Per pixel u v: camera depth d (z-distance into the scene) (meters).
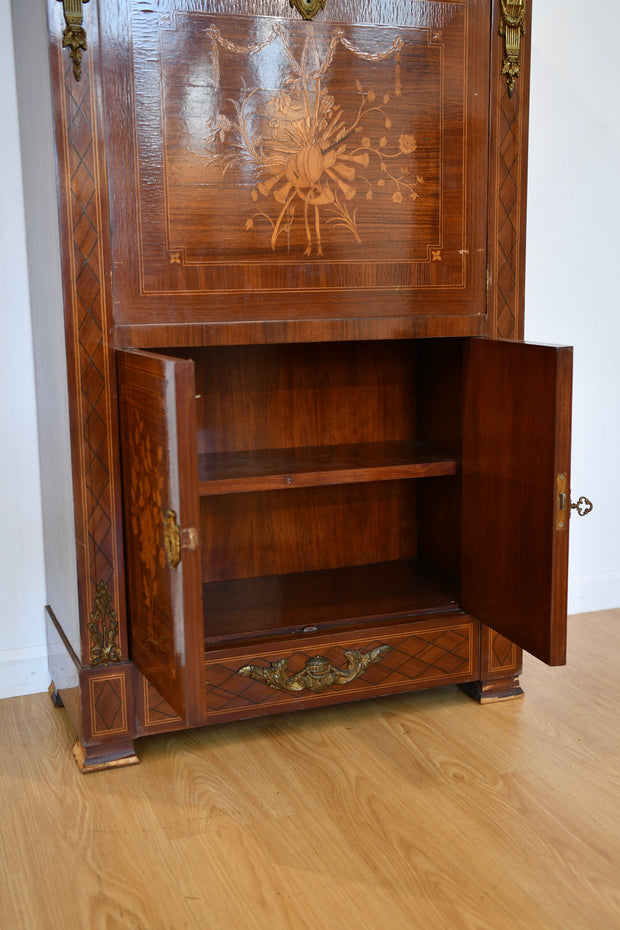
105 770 2.21
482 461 2.35
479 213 2.36
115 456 2.13
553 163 2.96
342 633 2.34
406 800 2.06
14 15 2.38
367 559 2.85
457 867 1.82
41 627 2.67
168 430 1.76
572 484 3.18
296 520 2.75
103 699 2.19
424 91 2.27
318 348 2.69
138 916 1.70
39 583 2.65
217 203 2.13
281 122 2.16
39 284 2.36
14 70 2.44
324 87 2.18
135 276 2.09
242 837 1.93
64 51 1.96
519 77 2.34
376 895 1.74
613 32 2.96
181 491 1.73
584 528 3.21
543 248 2.99
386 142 2.25
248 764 2.22
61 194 2.00
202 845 1.91
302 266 2.22
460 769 2.18
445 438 2.64
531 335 3.04
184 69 2.07
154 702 2.23
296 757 2.25
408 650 2.41
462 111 2.30
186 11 2.05
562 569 2.08
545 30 2.88
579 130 2.97
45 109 2.06
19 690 2.66
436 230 2.33
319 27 2.16
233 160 2.13
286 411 2.69
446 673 2.47
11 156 2.46
